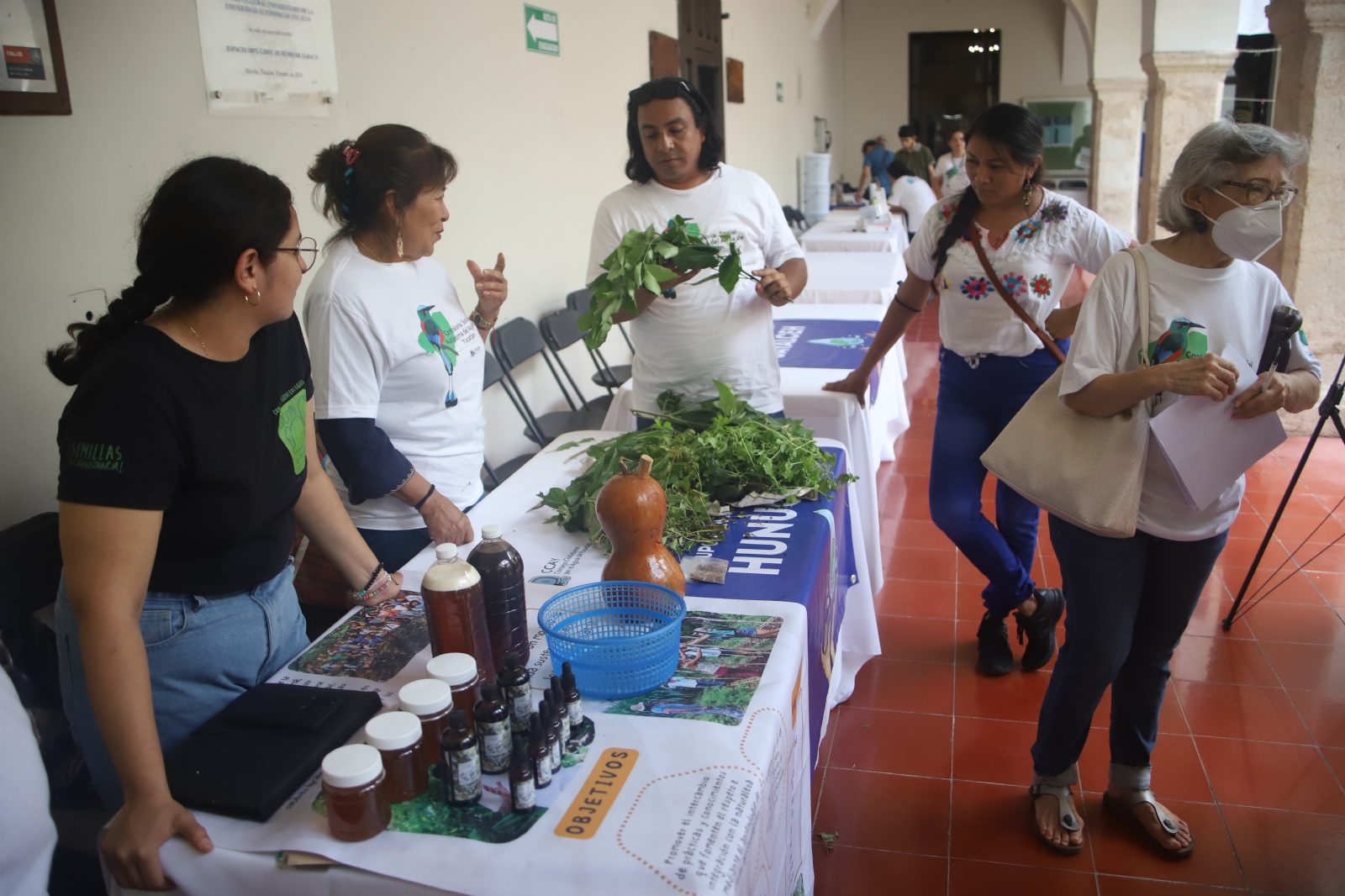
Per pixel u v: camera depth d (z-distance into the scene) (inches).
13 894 42.5
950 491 105.6
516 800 43.2
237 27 100.1
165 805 43.8
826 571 74.9
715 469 79.8
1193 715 103.0
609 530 60.7
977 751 98.0
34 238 80.5
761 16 356.8
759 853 45.3
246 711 50.4
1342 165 177.8
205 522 52.6
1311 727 100.0
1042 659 112.0
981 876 81.3
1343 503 157.6
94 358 49.0
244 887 42.4
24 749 43.1
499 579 54.4
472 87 148.9
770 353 101.3
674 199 96.3
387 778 43.8
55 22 80.6
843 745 100.0
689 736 48.4
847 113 621.3
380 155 70.8
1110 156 394.3
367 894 41.0
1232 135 61.5
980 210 100.3
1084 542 72.0
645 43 228.5
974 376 103.8
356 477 72.9
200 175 48.0
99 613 45.5
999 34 589.3
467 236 151.0
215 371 50.4
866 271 220.1
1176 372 62.7
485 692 45.5
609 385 177.2
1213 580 133.3
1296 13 173.9
